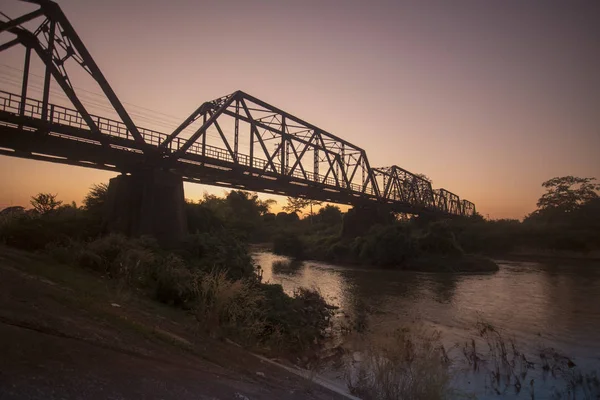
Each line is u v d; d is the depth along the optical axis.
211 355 7.01
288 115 47.75
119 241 16.12
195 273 14.19
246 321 11.28
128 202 25.91
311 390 6.77
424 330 16.34
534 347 14.09
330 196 57.09
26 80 22.30
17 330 3.99
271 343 11.20
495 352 13.28
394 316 19.36
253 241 99.44
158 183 27.05
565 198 96.69
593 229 79.44
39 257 12.88
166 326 8.44
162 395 3.58
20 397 2.54
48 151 23.25
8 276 7.09
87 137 23.52
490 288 30.64
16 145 21.98
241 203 106.62
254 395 4.99
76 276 11.08
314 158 53.88
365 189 65.12
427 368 7.52
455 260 48.38
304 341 12.70
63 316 5.44
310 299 17.92
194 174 32.94
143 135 27.41
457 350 13.34
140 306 9.94
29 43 22.66
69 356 3.79
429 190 100.38
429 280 35.91
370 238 51.75
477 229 85.94
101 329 5.57
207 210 33.38
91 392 3.05
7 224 16.08
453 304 23.30
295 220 131.75
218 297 10.62
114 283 12.12
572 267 51.22
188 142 30.73
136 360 4.59
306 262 54.50
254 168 39.00
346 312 20.19
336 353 12.11
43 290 6.85
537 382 10.47
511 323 18.12
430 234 52.50
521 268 49.97
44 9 22.95
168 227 26.97
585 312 20.84
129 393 3.33
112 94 25.75
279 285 16.98
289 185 46.97
